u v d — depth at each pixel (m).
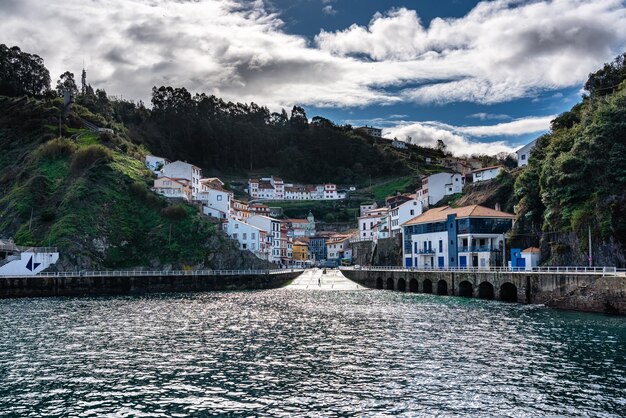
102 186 123.19
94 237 108.81
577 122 112.38
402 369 33.72
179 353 38.88
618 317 55.75
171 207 121.38
